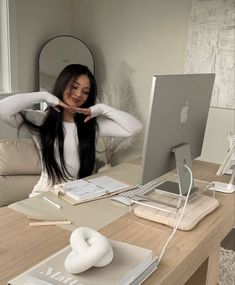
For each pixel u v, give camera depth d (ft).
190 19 9.47
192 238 3.87
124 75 11.03
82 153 6.34
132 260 3.03
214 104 9.55
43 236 3.79
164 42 10.15
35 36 10.41
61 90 6.23
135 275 2.91
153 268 3.18
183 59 9.91
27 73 10.36
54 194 4.96
